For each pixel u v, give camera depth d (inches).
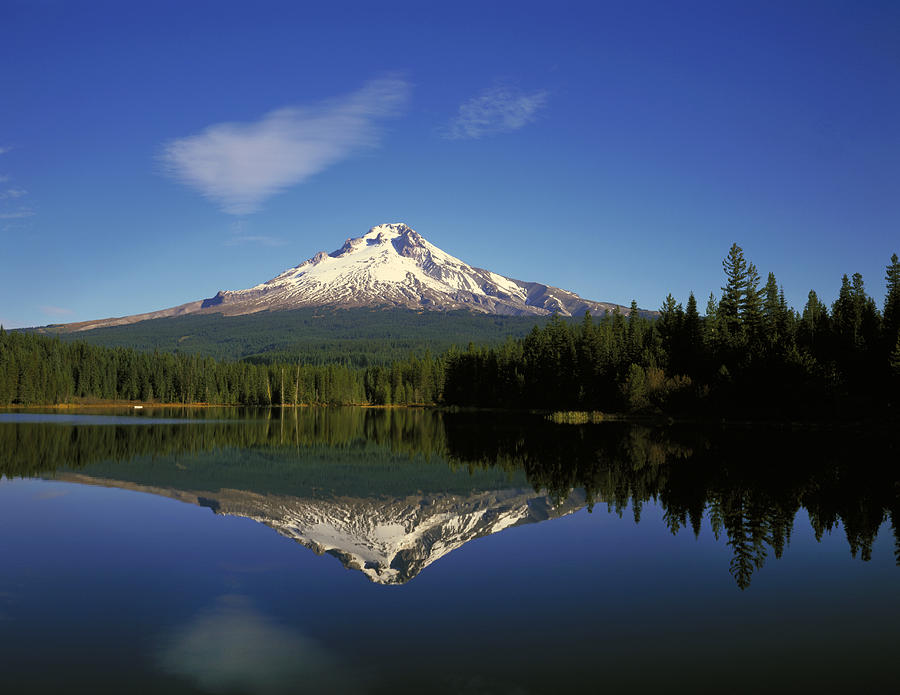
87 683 487.2
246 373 7815.0
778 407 3142.2
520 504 1187.9
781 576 745.0
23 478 1475.1
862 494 1239.5
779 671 509.4
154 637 572.7
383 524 1029.2
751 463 1683.1
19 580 724.7
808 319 3951.8
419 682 490.6
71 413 4958.2
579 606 650.8
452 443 2456.9
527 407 5162.4
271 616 622.5
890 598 671.8
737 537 923.4
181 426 3432.6
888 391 3011.8
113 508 1141.7
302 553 848.9
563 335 5009.8
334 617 621.0
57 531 959.6
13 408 5836.6
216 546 880.3
